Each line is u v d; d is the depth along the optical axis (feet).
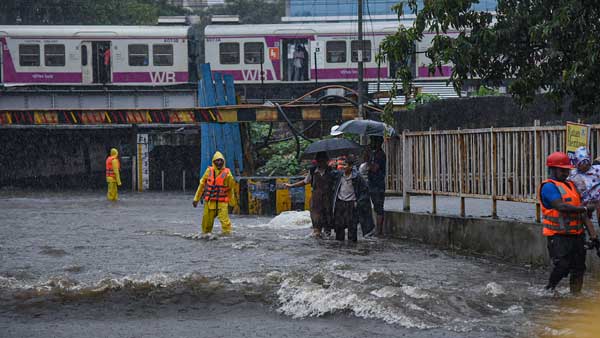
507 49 55.67
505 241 49.70
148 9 271.49
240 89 163.53
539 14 53.88
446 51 54.49
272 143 136.77
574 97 54.24
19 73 160.56
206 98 126.93
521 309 33.88
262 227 73.87
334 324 32.24
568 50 52.39
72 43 160.76
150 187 156.25
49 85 156.46
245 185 97.86
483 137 52.54
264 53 161.99
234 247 56.90
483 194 52.60
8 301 37.29
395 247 56.39
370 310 34.04
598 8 49.67
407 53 58.39
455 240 55.16
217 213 65.87
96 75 161.79
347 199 59.93
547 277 42.47
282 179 96.68
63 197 132.46
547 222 36.78
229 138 124.67
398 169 64.59
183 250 55.62
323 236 63.46
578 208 35.70
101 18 254.27
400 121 101.09
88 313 34.81
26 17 248.32
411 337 29.66
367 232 61.82
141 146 150.92
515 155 48.93
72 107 153.28
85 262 49.98
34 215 92.63
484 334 29.84
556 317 32.42
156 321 33.19
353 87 159.43
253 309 35.40
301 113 118.01
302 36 161.27
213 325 32.32
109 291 39.37
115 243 60.49
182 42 162.50
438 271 44.73
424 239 59.16
